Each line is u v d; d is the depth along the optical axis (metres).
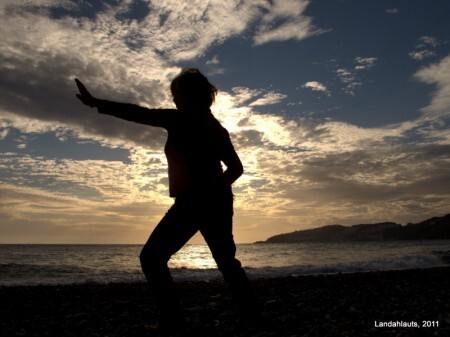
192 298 6.50
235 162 3.39
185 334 3.37
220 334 3.51
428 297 6.65
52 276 14.84
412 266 20.58
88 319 4.59
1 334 3.77
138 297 6.94
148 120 3.15
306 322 4.23
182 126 3.22
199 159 3.22
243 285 3.46
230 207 3.33
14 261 32.03
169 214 3.24
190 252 79.94
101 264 27.88
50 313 5.10
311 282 9.74
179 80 3.38
